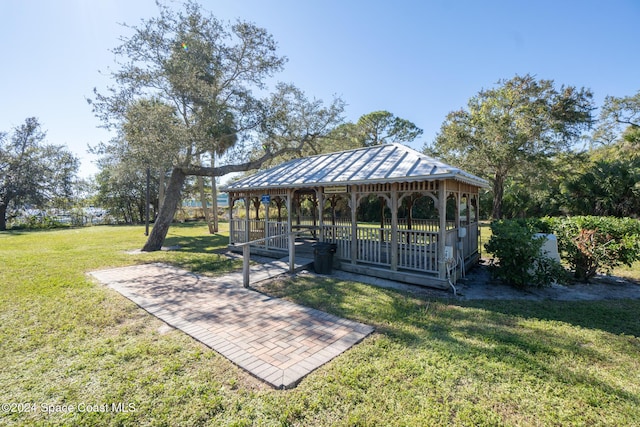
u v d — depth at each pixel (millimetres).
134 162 13102
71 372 3477
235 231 12531
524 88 23297
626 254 6621
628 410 2783
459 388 3102
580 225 7543
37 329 4699
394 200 7633
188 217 35375
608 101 28047
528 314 5242
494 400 2922
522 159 22828
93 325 4887
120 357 3814
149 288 7020
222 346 4086
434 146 29859
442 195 6844
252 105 14406
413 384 3164
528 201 24125
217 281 7648
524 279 6562
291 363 3621
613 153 25125
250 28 13578
